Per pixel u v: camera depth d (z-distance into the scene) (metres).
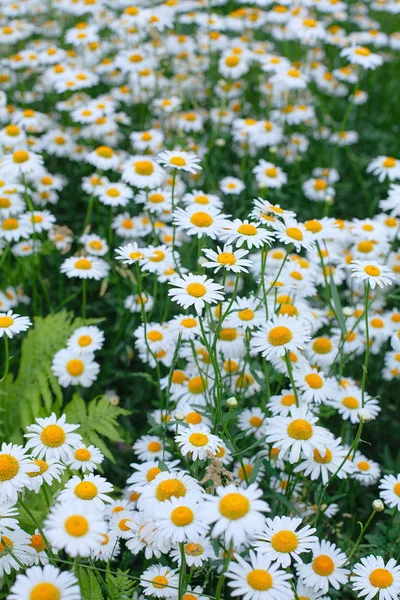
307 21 2.21
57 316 1.50
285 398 1.28
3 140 1.70
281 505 1.28
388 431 1.50
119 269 1.51
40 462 1.15
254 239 1.24
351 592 1.24
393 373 1.51
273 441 1.19
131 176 1.54
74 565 1.09
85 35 2.23
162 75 2.31
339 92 2.50
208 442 1.18
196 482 1.14
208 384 1.34
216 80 2.44
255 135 1.91
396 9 2.79
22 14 2.50
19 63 2.24
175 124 2.11
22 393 1.44
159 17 2.21
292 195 1.92
